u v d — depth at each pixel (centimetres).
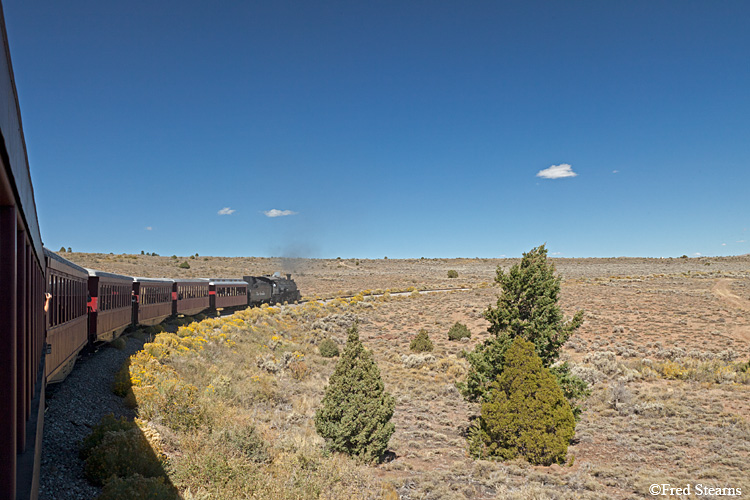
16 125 397
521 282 2002
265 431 1662
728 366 3281
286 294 6419
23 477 547
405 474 1554
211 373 2309
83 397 1485
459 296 7000
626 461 1738
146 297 2855
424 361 3572
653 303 5906
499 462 1683
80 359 1956
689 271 10956
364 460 1597
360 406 1627
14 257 430
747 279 8594
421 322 5212
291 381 2752
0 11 290
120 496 862
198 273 9706
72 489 933
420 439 2003
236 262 12825
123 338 2547
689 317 5109
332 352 3662
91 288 1870
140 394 1595
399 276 11281
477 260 16562
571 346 4034
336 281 10144
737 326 4666
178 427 1452
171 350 2400
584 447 1900
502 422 1711
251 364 2883
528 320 2005
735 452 1784
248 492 1087
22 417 562
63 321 1332
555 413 1700
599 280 9050
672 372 3162
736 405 2497
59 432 1177
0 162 324
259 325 4166
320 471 1324
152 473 1065
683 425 2152
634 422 2220
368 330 4803
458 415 2423
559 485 1459
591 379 3039
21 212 493
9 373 432
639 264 13862
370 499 1253
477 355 1992
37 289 824
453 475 1538
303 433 1800
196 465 1134
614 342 4172
